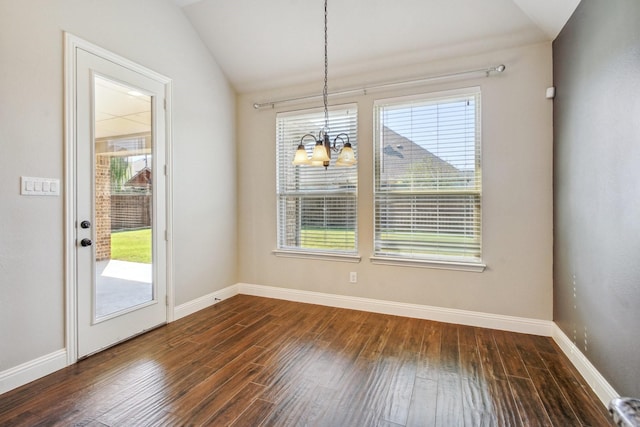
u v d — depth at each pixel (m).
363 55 3.16
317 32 3.08
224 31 3.29
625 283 1.60
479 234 2.92
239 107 3.94
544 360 2.29
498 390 1.93
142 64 2.76
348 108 3.38
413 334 2.76
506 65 2.77
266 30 3.18
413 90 3.10
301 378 2.07
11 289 1.93
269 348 2.51
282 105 3.70
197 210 3.37
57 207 2.16
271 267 3.84
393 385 1.99
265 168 3.83
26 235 2.00
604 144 1.79
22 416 1.68
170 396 1.87
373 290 3.33
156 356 2.37
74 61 2.24
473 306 2.95
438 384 2.00
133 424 1.63
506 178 2.80
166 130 3.00
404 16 2.78
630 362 1.56
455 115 2.99
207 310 3.40
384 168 3.27
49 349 2.12
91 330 2.38
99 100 2.42
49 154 2.11
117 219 2.58
